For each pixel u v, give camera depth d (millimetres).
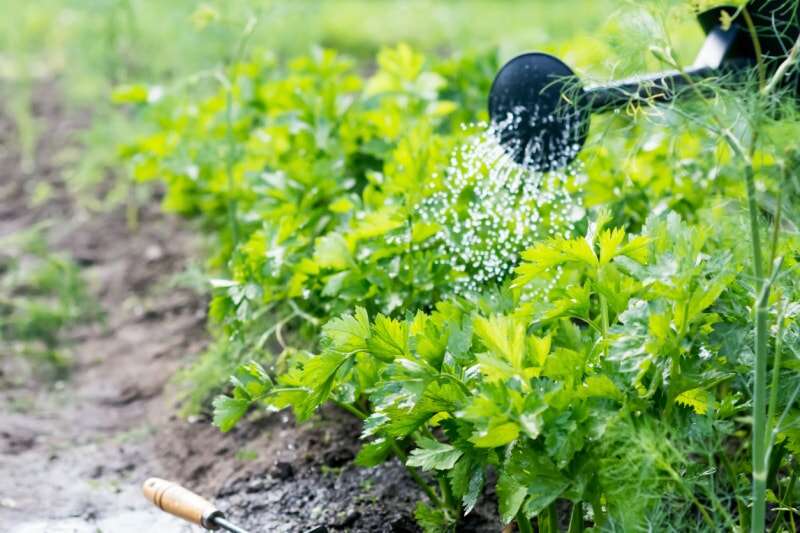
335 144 4715
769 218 3322
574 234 3643
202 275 5203
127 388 4895
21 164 7520
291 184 4352
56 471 4141
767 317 2807
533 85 3568
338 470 3846
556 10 8961
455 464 2900
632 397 2754
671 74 3322
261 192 4359
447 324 2988
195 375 4434
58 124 8133
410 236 3625
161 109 5789
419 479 3436
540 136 3596
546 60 3561
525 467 2711
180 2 7195
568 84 3492
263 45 8062
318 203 4430
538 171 3637
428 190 3762
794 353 2844
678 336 2742
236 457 4070
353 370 3129
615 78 3484
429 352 2891
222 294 3846
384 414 2873
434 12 10055
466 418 2611
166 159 5402
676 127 3041
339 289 3646
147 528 3705
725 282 2842
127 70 8109
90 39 7484
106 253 6344
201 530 3672
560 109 3553
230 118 4922
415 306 3643
